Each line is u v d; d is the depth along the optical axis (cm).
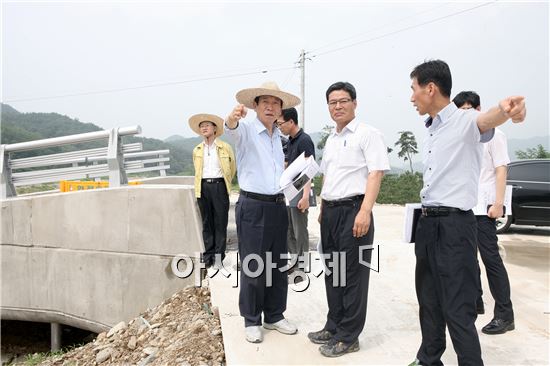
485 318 359
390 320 357
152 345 399
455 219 227
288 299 409
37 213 586
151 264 529
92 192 555
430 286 248
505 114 193
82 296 564
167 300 493
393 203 1734
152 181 877
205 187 507
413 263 551
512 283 476
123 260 541
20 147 632
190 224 512
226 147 520
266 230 313
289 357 286
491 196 329
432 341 252
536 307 391
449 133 228
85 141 611
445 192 230
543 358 284
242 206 316
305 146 432
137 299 536
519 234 862
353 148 281
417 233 248
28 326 699
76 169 615
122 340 444
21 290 598
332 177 291
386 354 291
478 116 218
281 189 307
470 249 228
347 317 289
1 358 609
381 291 435
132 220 536
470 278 228
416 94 234
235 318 354
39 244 588
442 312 248
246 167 315
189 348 340
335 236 292
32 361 559
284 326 328
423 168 245
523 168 827
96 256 555
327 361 281
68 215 569
